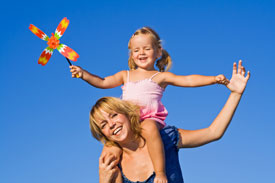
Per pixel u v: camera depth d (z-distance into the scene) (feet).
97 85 14.46
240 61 12.97
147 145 12.32
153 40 15.24
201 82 13.66
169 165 12.48
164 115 14.06
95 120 12.56
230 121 13.26
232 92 13.21
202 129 13.33
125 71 15.28
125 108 12.48
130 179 12.17
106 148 12.76
